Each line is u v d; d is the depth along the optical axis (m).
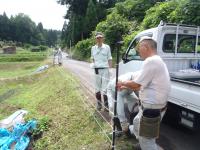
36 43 134.25
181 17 14.21
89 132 6.51
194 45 6.71
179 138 5.61
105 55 7.30
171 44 6.38
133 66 6.68
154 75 3.69
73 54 47.53
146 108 3.80
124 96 5.29
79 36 57.38
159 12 17.23
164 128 6.12
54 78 16.78
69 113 8.36
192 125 4.95
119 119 5.32
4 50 67.81
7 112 12.20
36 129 8.12
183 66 6.62
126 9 28.98
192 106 4.55
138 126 4.16
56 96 11.38
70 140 6.65
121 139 5.57
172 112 5.47
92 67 7.46
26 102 13.04
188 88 4.67
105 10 53.00
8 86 21.45
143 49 3.84
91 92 10.20
